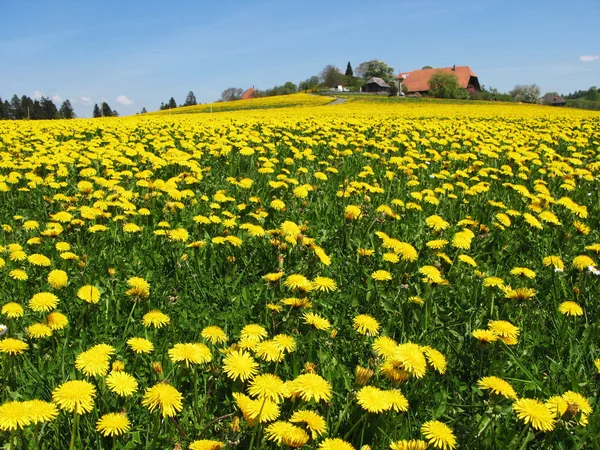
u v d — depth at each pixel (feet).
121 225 15.85
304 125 49.34
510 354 8.39
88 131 45.14
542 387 7.77
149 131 44.86
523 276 11.76
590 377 8.45
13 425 5.42
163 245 14.07
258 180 22.80
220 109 189.67
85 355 6.77
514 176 25.91
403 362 6.70
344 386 8.00
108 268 12.05
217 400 7.54
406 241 15.46
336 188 21.75
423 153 34.01
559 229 16.29
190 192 18.28
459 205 19.38
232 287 11.82
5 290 10.96
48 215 17.35
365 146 35.35
